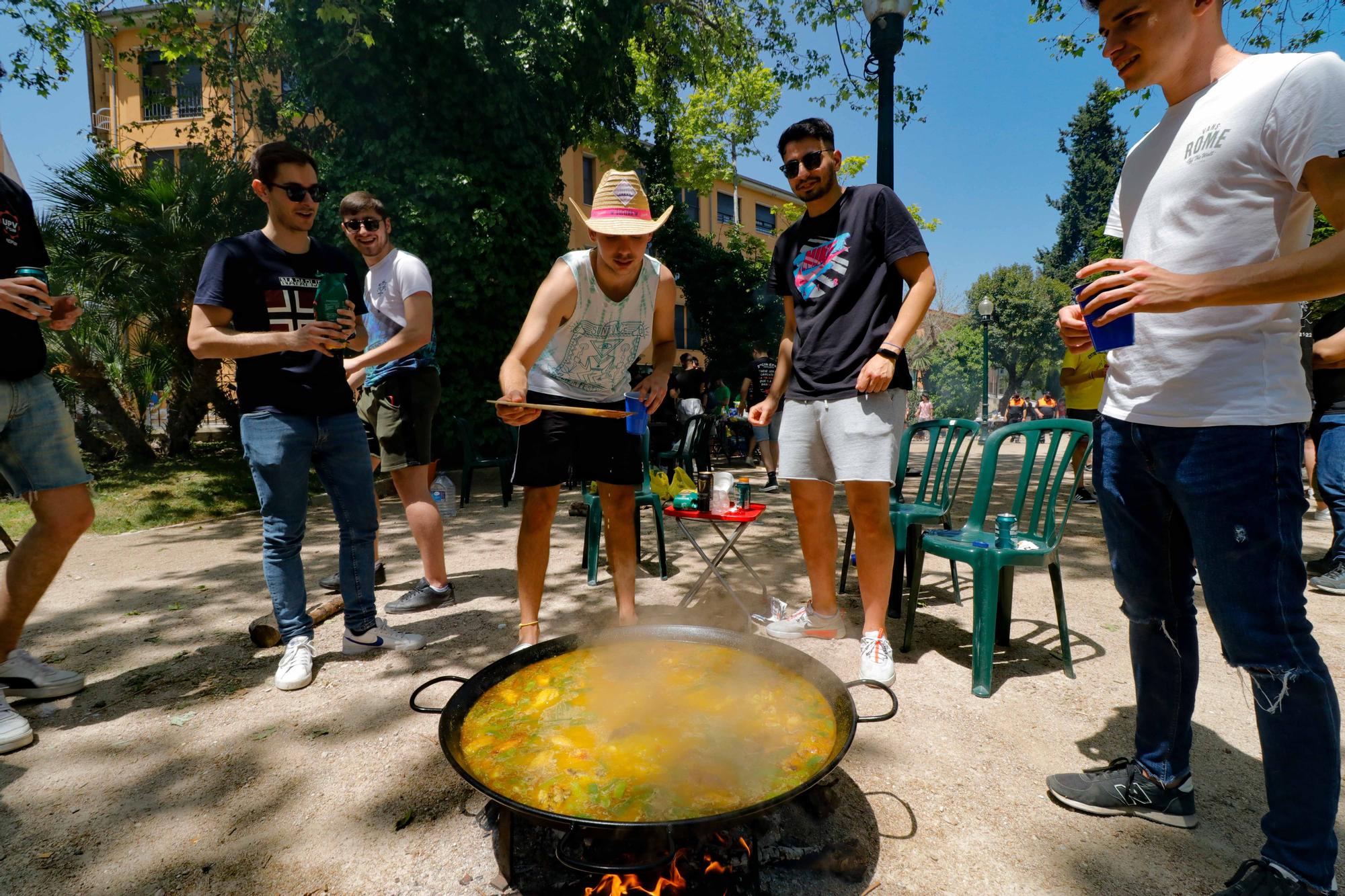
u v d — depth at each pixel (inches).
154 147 644.7
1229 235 55.7
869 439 103.4
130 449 352.2
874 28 198.7
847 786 76.9
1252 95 54.2
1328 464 151.6
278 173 101.9
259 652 120.0
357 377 134.6
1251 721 92.0
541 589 109.0
